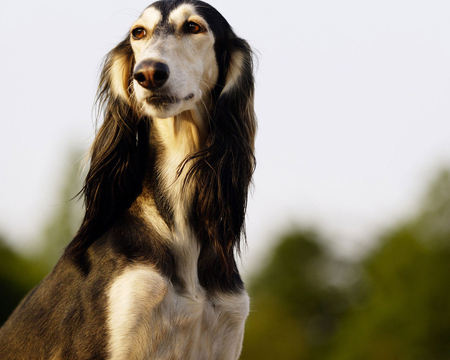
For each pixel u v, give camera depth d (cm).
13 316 709
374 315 4112
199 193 700
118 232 672
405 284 4084
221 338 686
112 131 725
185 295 654
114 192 702
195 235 691
